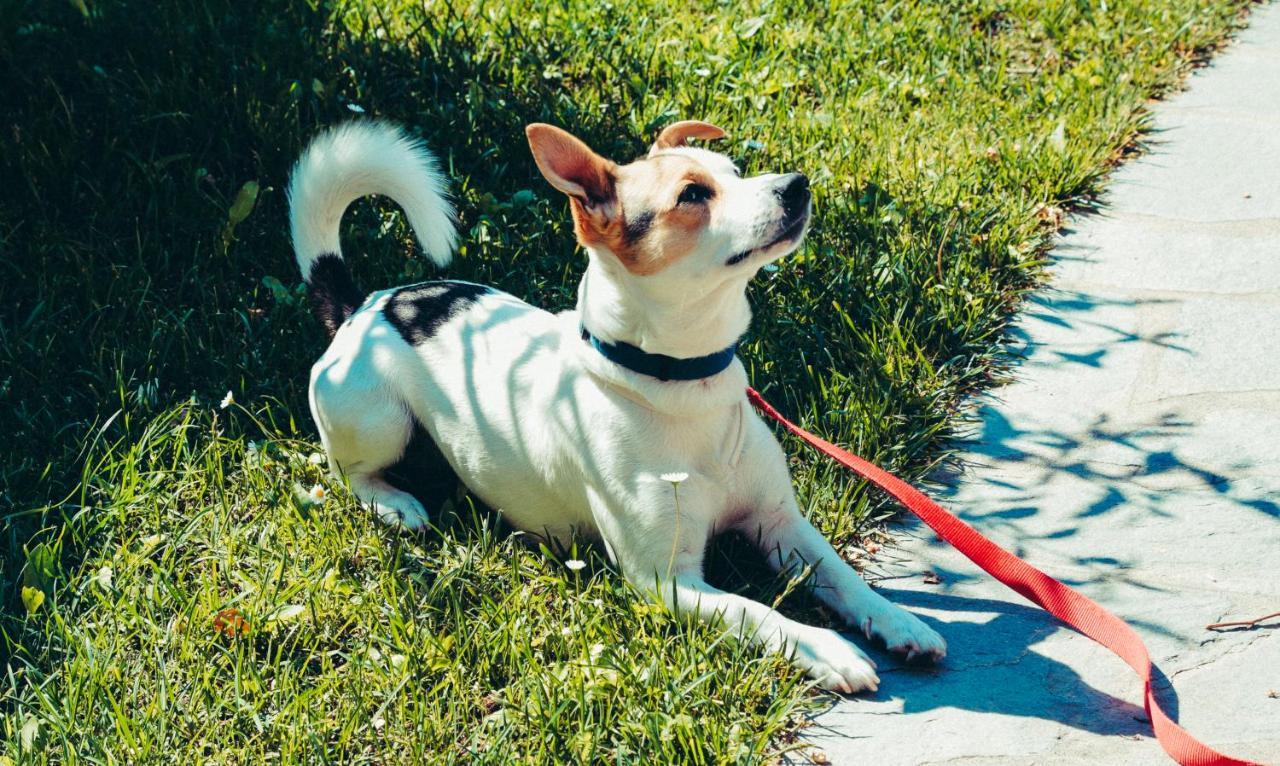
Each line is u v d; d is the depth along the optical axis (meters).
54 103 2.21
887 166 2.26
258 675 1.53
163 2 2.43
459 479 1.76
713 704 1.48
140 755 1.46
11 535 1.68
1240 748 1.42
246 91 2.24
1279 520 1.66
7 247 2.04
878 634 1.54
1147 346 1.95
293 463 1.79
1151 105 2.52
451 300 1.75
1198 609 1.56
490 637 1.55
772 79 2.49
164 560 1.66
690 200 1.48
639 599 1.58
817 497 1.71
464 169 2.22
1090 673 1.51
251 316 2.02
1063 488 1.74
